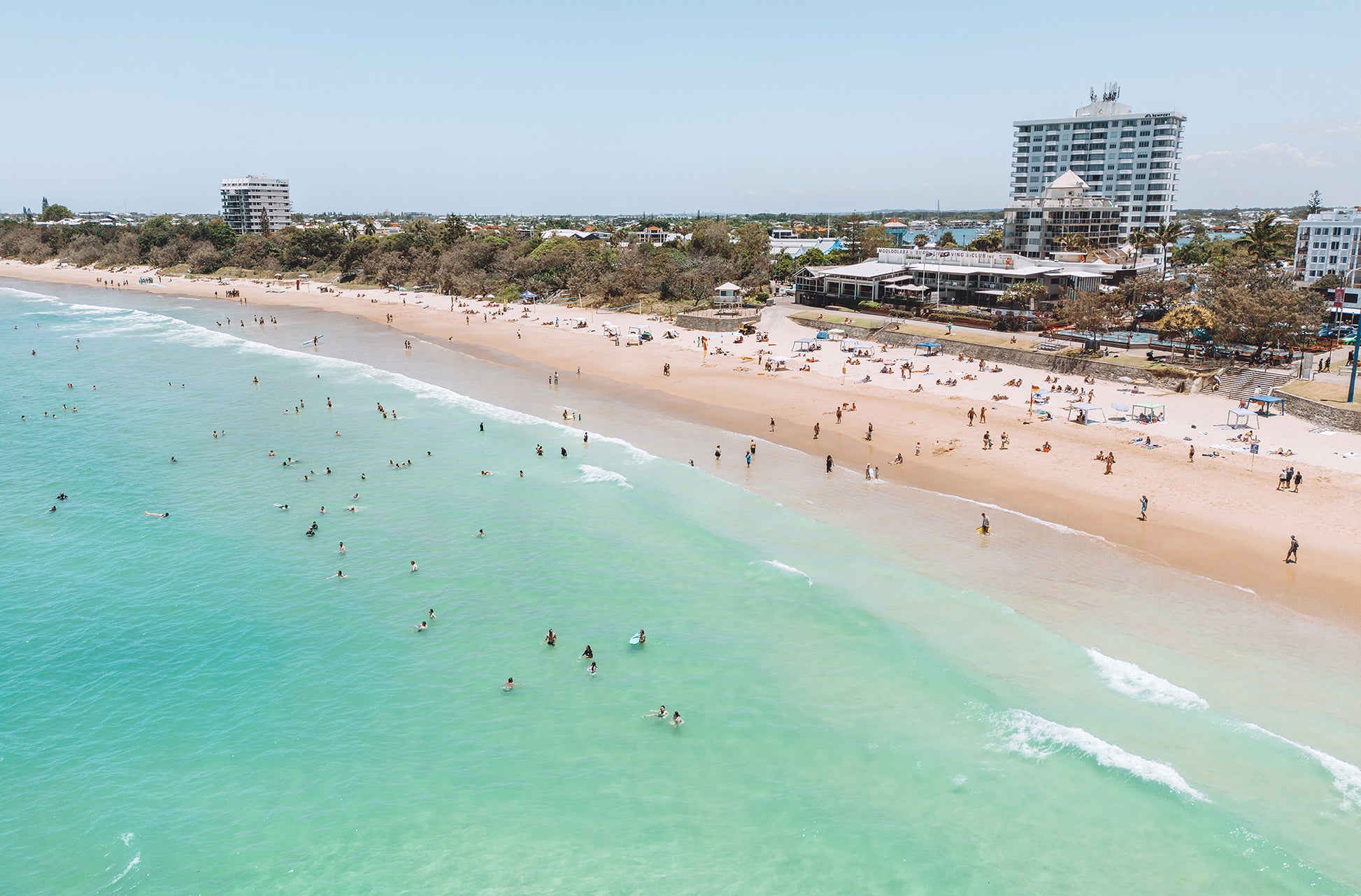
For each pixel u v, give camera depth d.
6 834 30.78
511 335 126.44
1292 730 32.94
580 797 31.86
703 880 27.69
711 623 43.69
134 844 30.12
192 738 36.19
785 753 33.78
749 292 140.25
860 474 62.56
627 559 51.22
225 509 60.66
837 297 130.50
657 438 73.69
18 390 95.50
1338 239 125.88
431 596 47.72
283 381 100.00
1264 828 28.44
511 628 44.12
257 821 31.20
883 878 27.48
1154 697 34.97
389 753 34.88
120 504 61.78
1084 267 118.69
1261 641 38.72
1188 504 53.53
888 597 44.50
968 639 40.16
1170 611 41.56
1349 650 37.84
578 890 27.45
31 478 66.94
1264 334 78.12
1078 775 31.36
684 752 34.19
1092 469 60.28
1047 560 47.47
